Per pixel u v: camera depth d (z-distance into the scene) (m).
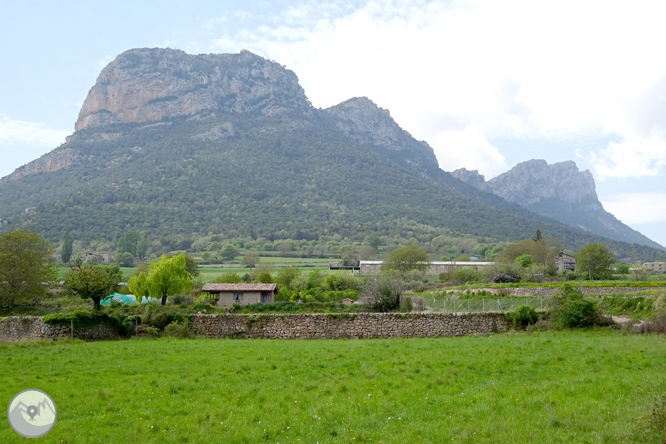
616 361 21.81
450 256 195.00
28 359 26.95
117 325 40.59
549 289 55.00
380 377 20.62
